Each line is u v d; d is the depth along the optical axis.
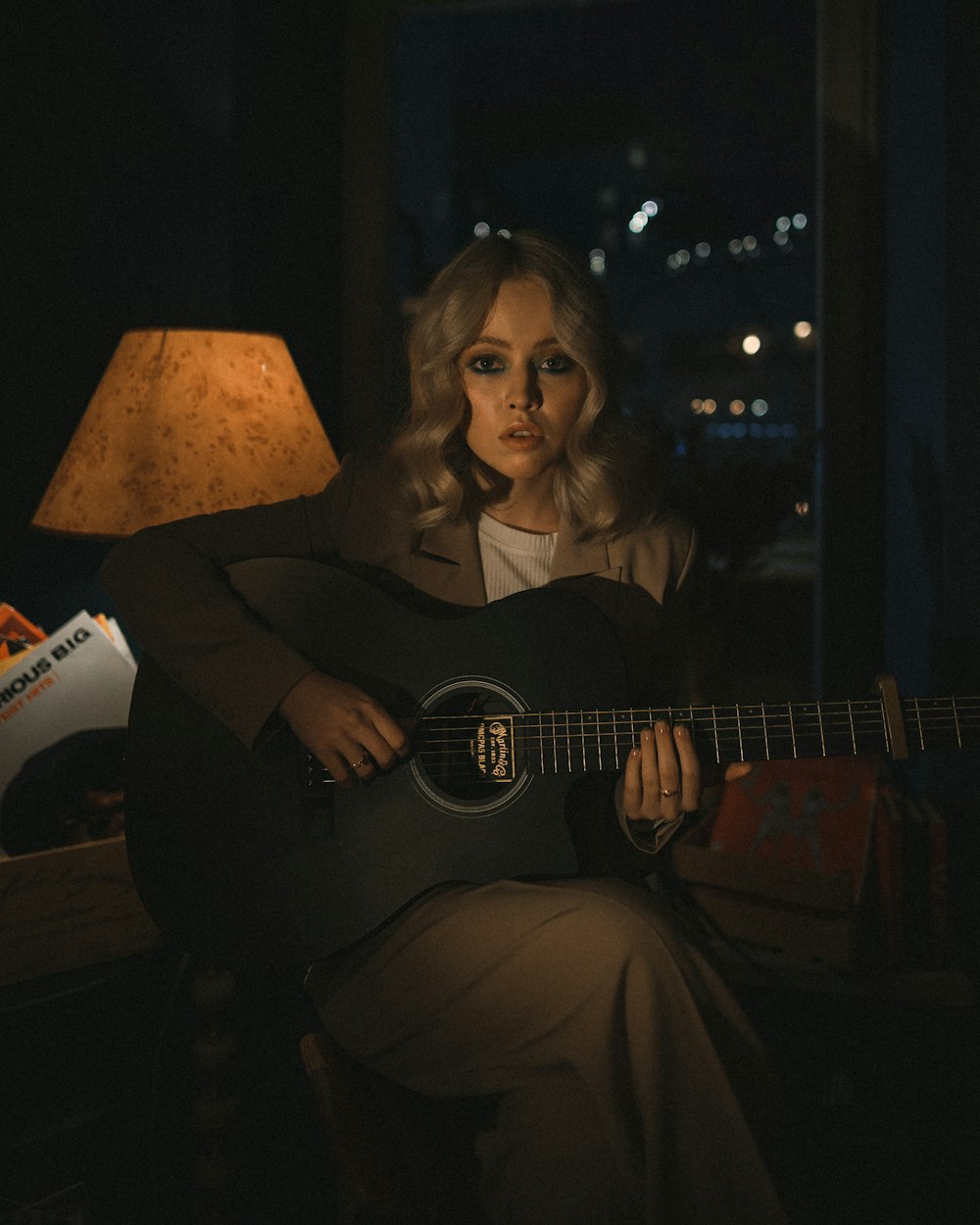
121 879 1.56
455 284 1.46
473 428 1.49
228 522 1.58
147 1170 1.79
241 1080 1.93
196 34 2.30
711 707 1.39
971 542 2.10
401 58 2.81
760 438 3.19
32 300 2.15
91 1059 1.83
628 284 4.81
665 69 3.51
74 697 1.74
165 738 1.42
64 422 2.24
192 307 2.36
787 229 3.88
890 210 2.46
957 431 2.12
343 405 2.79
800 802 2.01
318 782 1.39
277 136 2.50
